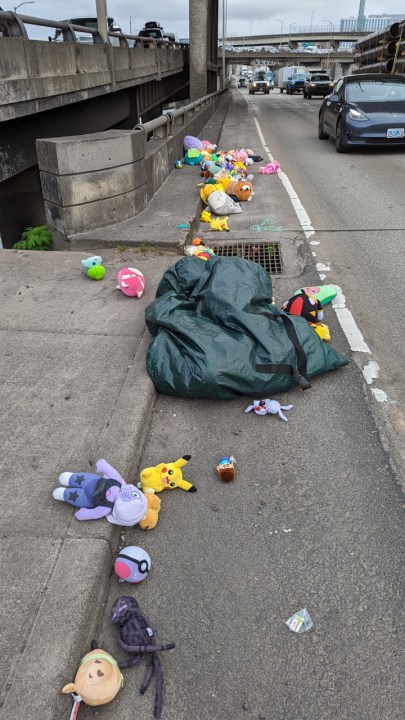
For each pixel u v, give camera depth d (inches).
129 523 96.3
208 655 81.4
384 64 855.7
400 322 181.8
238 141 627.5
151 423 132.3
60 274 210.8
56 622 79.3
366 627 84.8
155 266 220.4
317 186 388.2
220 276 152.7
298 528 102.7
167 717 73.8
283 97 1878.7
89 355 151.1
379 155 510.3
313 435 127.6
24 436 118.3
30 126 386.6
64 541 92.9
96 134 259.9
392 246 257.6
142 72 706.8
